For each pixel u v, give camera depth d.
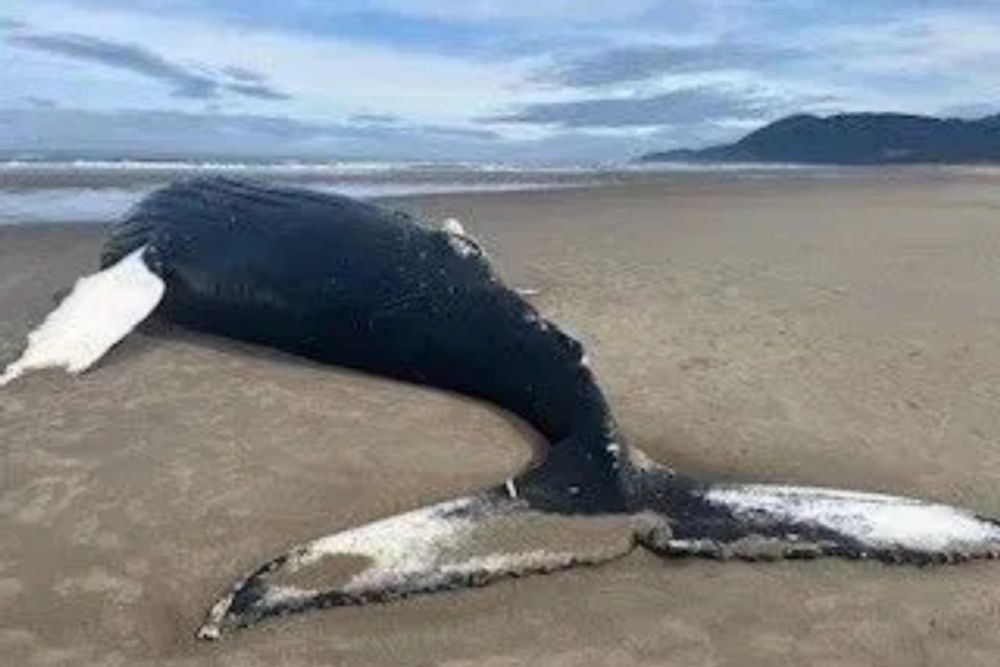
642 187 30.25
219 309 8.95
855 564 5.54
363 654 4.77
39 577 5.35
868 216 20.88
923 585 5.40
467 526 5.54
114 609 5.12
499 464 6.71
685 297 11.59
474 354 7.45
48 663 4.70
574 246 15.27
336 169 39.25
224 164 41.12
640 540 5.62
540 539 5.49
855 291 12.12
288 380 8.09
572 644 4.88
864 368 9.04
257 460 6.68
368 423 7.26
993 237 17.34
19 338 9.40
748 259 14.35
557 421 6.73
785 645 4.90
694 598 5.24
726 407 8.04
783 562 5.55
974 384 8.67
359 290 8.13
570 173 43.34
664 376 8.71
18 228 15.68
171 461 6.64
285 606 4.99
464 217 18.84
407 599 5.12
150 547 5.66
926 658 4.84
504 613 5.08
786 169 65.69
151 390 7.86
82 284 9.28
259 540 5.78
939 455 7.23
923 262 14.32
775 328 10.27
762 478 6.85
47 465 6.56
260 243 8.83
